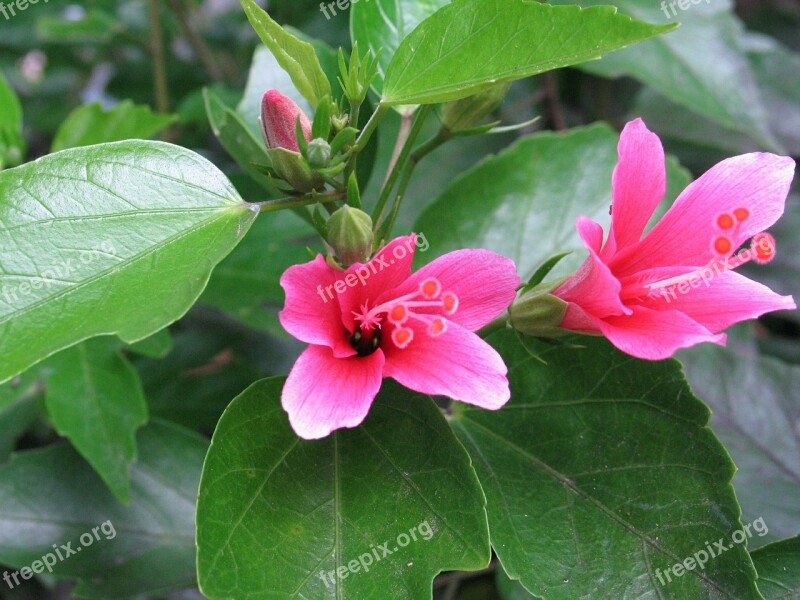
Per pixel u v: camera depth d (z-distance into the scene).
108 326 0.32
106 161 0.35
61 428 0.43
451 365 0.33
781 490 0.43
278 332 0.47
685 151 0.59
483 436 0.37
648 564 0.35
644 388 0.36
